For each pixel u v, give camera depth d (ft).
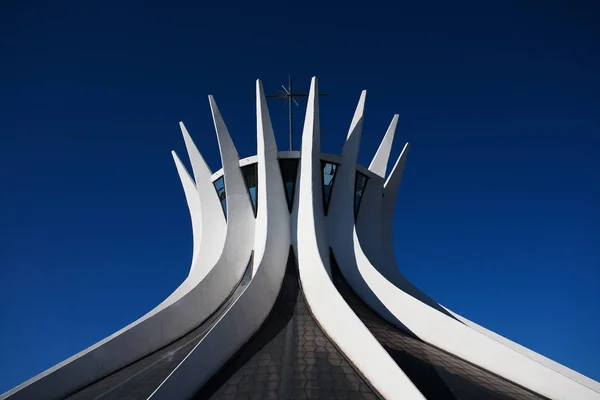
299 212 64.23
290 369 44.86
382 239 73.26
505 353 49.70
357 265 62.23
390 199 75.77
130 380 48.03
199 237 74.90
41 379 48.96
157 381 45.68
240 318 50.08
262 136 66.08
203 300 61.77
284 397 40.88
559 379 46.32
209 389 43.42
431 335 54.24
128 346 55.21
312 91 66.54
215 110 70.28
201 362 44.01
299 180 67.62
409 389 38.73
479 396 43.55
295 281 60.03
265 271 57.77
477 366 50.93
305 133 66.80
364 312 57.82
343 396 41.14
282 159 68.44
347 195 67.41
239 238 66.80
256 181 69.41
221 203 72.08
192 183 79.00
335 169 69.72
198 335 55.98
